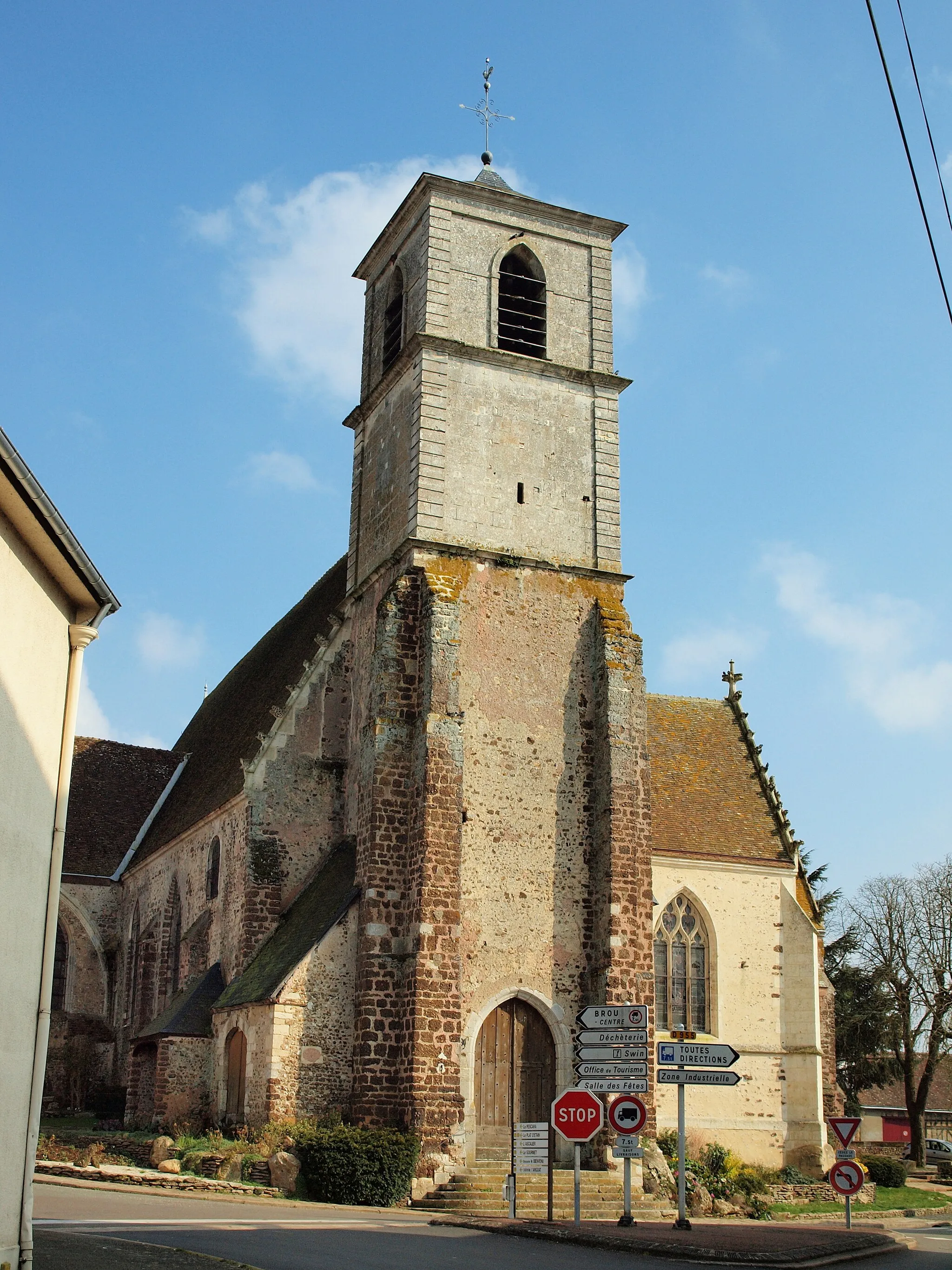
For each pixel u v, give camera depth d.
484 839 31.48
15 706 13.73
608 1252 19.31
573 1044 30.95
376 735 31.52
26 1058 14.02
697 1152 35.97
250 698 45.97
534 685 33.06
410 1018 29.38
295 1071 29.75
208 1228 19.27
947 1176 49.31
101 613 15.66
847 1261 20.09
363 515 37.75
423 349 34.84
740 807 41.47
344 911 30.94
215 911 37.53
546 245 37.50
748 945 38.84
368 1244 18.59
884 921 56.72
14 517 13.42
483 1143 29.84
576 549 34.75
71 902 47.88
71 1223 18.39
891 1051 60.44
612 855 31.70
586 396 36.31
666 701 45.06
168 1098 33.56
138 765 52.75
